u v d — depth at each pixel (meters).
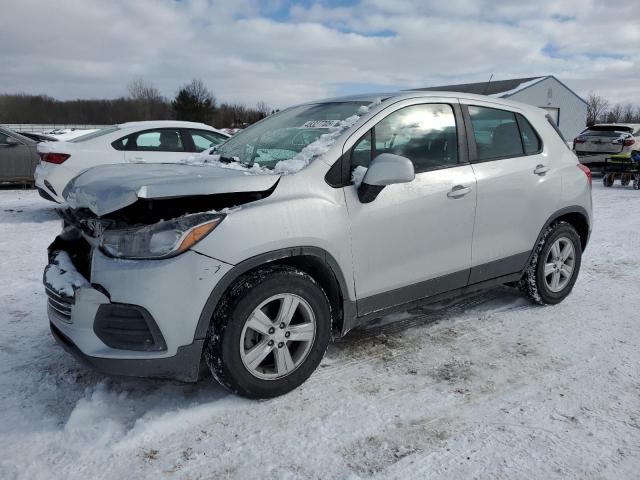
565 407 2.98
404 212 3.42
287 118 4.09
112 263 2.73
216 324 2.84
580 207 4.56
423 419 2.88
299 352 3.12
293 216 2.97
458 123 3.85
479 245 3.90
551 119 4.61
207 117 55.44
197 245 2.71
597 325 4.13
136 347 2.73
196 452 2.59
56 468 2.46
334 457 2.56
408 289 3.57
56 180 7.86
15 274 5.39
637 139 14.58
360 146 3.35
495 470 2.47
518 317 4.29
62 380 3.25
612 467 2.48
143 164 3.65
